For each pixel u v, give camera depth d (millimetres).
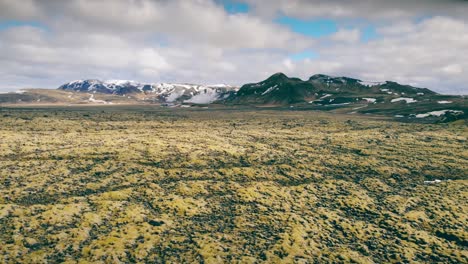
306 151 166500
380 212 98375
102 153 144625
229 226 87438
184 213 92500
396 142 184500
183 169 129625
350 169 137375
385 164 142250
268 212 95938
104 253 70625
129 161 135875
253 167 135625
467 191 110125
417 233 85875
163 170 126688
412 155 156000
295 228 86688
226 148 164000
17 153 139750
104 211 89000
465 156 152000
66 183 108750
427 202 103500
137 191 105250
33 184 105375
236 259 71750
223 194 107375
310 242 81062
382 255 77688
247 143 182000
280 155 155500
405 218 93812
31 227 78188
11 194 97000
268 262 71250
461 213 94750
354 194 109562
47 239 74188
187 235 81375
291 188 114688
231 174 126250
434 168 136250
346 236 85938
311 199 106500
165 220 87250
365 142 185875
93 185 108750
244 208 97875
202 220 89750
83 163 129750
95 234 78375
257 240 80500
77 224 81562
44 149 148125
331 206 102688
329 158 151625
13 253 67938
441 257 76438
